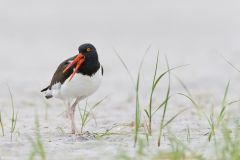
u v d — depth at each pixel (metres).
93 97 15.89
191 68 21.58
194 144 8.48
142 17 44.09
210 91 16.41
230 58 23.50
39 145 7.61
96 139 9.11
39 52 27.53
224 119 10.94
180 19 42.81
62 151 8.14
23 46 29.78
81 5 50.00
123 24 40.22
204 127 10.23
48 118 11.94
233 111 12.34
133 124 10.73
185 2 52.12
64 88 9.98
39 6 48.81
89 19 42.66
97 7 49.12
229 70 20.56
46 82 18.91
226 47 27.84
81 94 10.07
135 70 21.53
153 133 9.56
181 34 35.00
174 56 25.55
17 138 9.27
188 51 27.17
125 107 13.89
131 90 17.19
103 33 35.78
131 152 8.02
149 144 8.55
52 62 24.20
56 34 35.03
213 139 8.86
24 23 39.91
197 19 42.69
